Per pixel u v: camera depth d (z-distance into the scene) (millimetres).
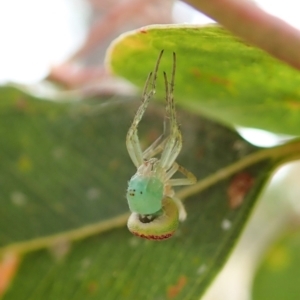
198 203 107
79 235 109
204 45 96
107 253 107
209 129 110
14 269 108
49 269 108
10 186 113
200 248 104
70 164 114
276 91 100
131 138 112
